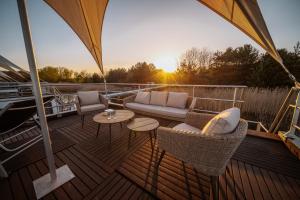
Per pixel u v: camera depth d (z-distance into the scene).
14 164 1.70
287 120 2.90
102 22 2.54
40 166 1.67
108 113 2.42
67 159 1.80
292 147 1.83
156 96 3.29
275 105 4.70
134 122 2.13
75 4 2.24
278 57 1.64
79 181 1.42
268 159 1.71
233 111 1.31
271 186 1.32
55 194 1.28
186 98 2.92
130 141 2.26
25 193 1.30
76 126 2.95
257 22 1.36
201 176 1.46
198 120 1.88
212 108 4.98
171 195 1.24
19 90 4.06
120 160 1.76
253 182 1.37
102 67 3.63
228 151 1.07
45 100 2.15
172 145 1.34
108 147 2.09
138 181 1.40
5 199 1.24
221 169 1.13
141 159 1.77
